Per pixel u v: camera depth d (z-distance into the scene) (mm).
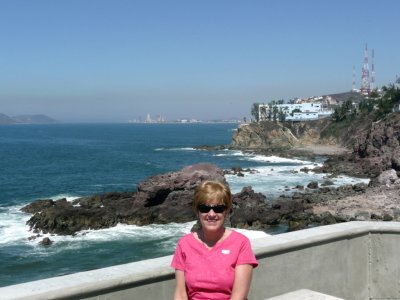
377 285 6156
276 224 36156
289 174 69812
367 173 67938
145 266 4523
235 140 134250
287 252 5363
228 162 93500
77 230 33469
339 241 5855
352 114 129625
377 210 38969
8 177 72125
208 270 3602
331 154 105688
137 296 4406
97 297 4180
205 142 174500
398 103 112625
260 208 37812
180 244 3816
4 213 40625
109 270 4422
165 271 4508
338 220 36656
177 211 37062
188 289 3682
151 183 39125
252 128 132500
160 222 36062
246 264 3643
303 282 5531
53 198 51531
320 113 158125
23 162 96688
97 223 34250
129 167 87438
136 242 30969
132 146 149000
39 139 199625
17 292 3891
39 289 3953
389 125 84688
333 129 126750
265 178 65188
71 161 99000
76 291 4039
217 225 3680
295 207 38625
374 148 84562
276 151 114812
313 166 82125
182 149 132000
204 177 41250
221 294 3604
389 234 6055
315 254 5629
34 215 36031
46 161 99000
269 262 5230
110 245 30297
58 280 4168
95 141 182625
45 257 27859
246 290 3617
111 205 38719
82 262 27141
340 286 5891
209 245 3758
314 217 36906
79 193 56500
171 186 39312
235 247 3670
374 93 135000
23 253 28562
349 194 48188
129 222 35656
